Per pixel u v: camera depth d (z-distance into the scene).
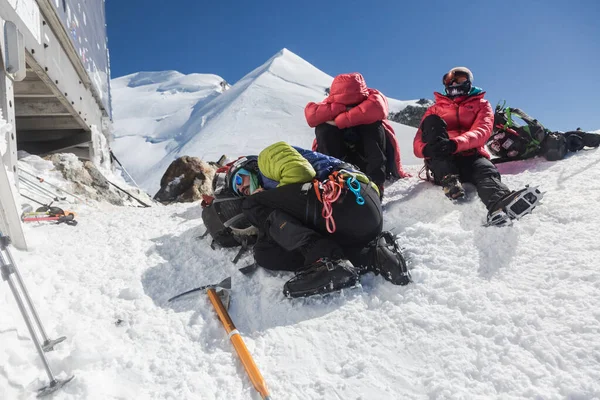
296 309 2.39
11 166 3.52
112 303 2.48
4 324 2.09
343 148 3.82
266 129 79.00
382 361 1.97
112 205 5.79
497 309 2.09
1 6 4.27
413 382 1.83
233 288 2.65
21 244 2.99
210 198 3.23
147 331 2.24
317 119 3.82
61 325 2.21
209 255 3.09
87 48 9.13
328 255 2.39
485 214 2.96
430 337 2.04
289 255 2.67
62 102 7.68
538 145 3.92
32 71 6.67
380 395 1.80
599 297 1.99
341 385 1.87
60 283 2.63
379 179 3.65
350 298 2.39
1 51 3.44
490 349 1.89
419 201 3.41
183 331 2.26
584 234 2.47
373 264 2.52
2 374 1.84
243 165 2.88
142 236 3.46
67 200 5.28
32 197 4.76
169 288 2.69
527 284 2.21
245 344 2.13
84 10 8.98
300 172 2.57
